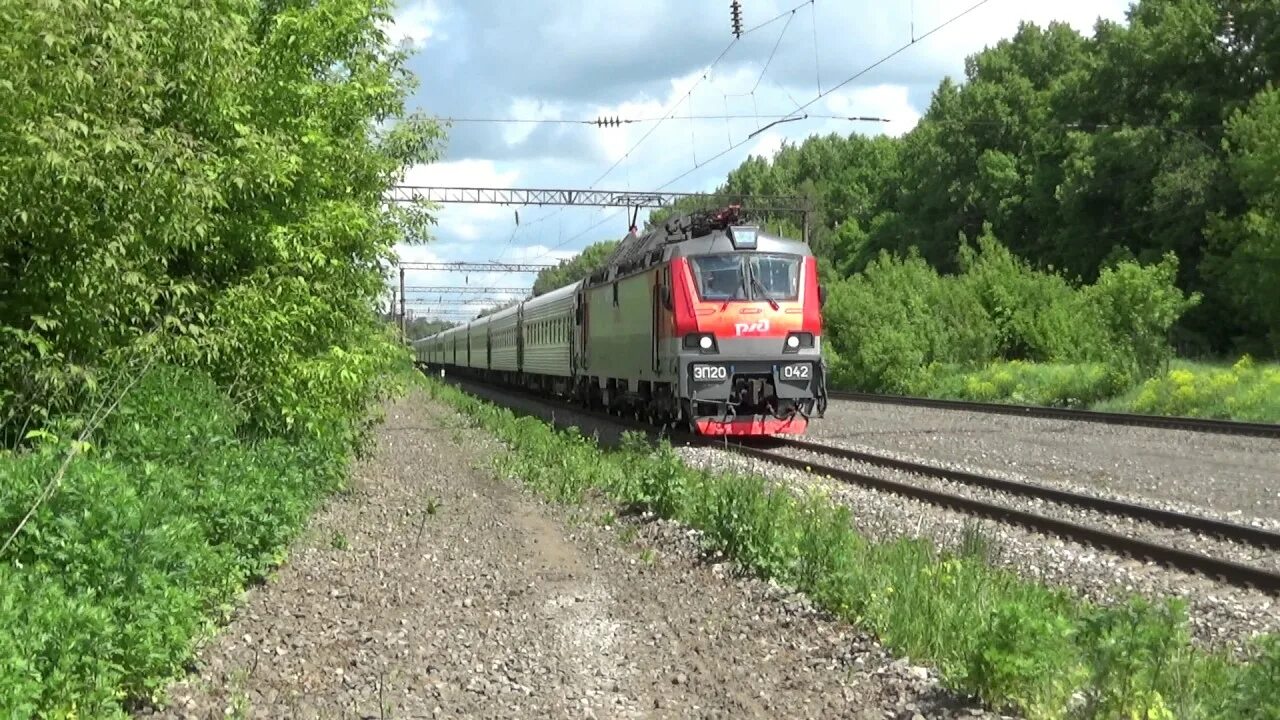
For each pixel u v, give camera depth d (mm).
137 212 9312
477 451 21188
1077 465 17203
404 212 15266
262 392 12367
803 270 20562
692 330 20000
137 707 6137
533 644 7645
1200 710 5602
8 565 6289
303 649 7414
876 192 95125
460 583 9617
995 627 6246
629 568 10297
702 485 12656
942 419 26109
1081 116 58562
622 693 6605
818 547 9141
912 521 12062
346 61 13914
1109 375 30688
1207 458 17625
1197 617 8172
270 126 12547
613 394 27359
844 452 18297
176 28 10211
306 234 12461
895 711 6129
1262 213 42000
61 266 9273
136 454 9086
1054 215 59750
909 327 41562
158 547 6914
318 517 12594
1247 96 50812
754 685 6707
